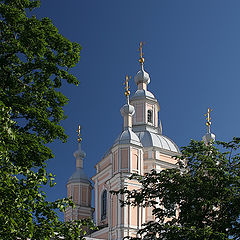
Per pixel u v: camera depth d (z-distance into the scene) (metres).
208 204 23.44
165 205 25.70
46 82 21.45
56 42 21.05
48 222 16.28
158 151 54.28
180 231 21.47
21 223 15.30
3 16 20.14
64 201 16.95
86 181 60.66
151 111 60.28
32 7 22.08
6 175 15.23
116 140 50.88
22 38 19.89
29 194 15.70
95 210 55.09
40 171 16.53
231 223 23.12
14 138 16.05
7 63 20.80
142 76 61.97
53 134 21.09
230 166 25.45
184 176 25.39
